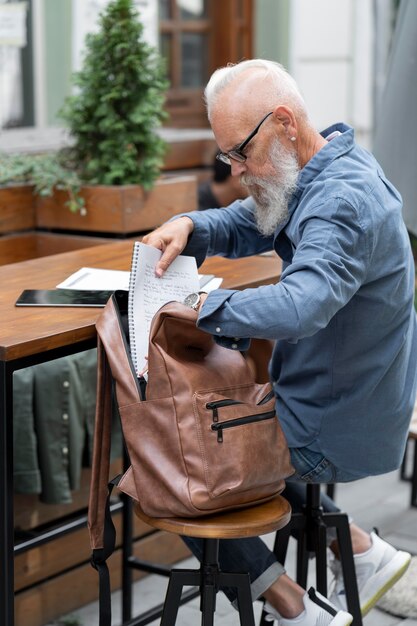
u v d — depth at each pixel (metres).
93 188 3.96
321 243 2.27
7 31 5.21
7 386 2.24
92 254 3.23
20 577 3.39
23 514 3.43
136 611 3.60
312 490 2.83
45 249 4.11
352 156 2.47
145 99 3.98
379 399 2.56
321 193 2.35
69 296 2.65
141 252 2.47
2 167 4.06
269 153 2.45
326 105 7.64
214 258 3.19
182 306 2.34
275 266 3.07
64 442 3.38
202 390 2.32
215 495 2.29
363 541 3.04
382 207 2.38
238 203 2.99
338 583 3.03
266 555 2.61
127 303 2.51
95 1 5.44
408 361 2.64
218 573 2.42
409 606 3.51
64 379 3.35
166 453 2.32
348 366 2.52
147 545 3.85
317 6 7.43
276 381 2.79
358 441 2.59
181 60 7.10
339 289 2.27
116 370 2.35
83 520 3.30
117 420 3.53
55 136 5.14
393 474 4.91
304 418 2.59
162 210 4.09
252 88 2.44
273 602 2.64
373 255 2.37
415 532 4.21
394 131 3.74
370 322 2.47
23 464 3.32
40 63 5.56
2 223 3.98
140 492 2.35
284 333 2.24
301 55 7.39
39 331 2.31
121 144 3.96
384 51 4.55
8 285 2.81
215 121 2.48
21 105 5.55
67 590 3.57
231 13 7.19
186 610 3.60
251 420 2.37
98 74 3.95
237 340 2.36
